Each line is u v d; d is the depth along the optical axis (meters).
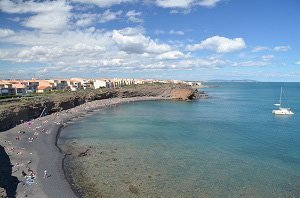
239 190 39.88
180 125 92.44
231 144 66.38
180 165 49.84
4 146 59.22
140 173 45.53
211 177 44.44
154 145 63.97
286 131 84.69
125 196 37.28
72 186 39.97
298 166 50.47
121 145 63.66
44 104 110.88
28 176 42.34
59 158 52.38
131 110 134.38
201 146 63.75
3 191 34.03
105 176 44.03
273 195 38.53
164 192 38.66
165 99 198.75
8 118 80.56
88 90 189.75
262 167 49.69
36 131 76.81
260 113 129.62
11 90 147.88
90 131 80.62
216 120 105.19
